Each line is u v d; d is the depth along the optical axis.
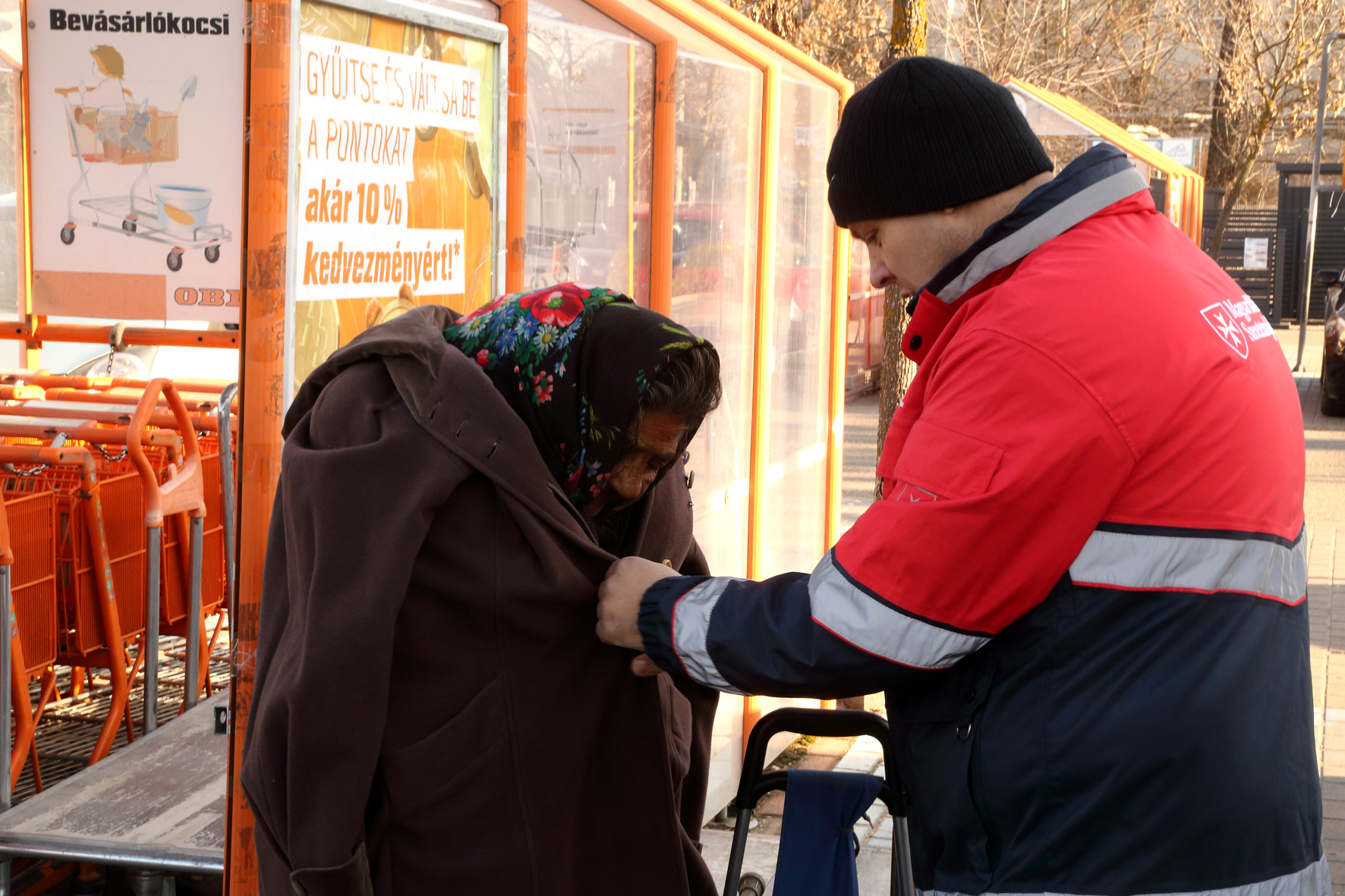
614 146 3.42
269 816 1.69
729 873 2.29
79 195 2.52
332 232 2.20
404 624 1.67
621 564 1.80
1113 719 1.55
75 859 2.71
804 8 14.39
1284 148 30.95
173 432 4.04
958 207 1.66
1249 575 1.57
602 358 1.74
